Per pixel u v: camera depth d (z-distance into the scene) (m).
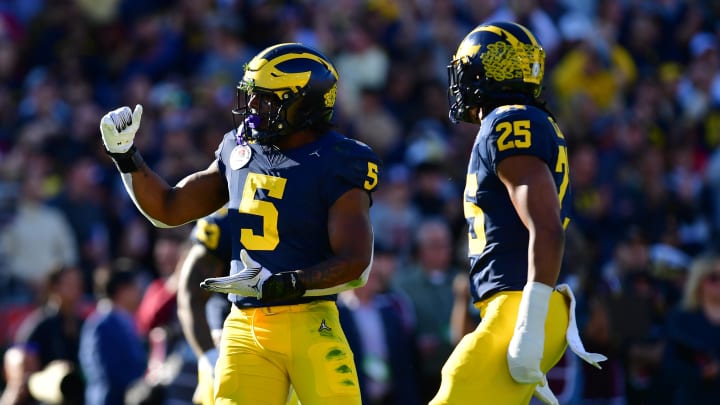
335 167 15.81
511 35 16.17
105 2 50.34
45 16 49.19
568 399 25.03
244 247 16.08
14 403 27.84
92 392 28.48
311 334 15.83
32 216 38.09
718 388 26.73
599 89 49.81
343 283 15.51
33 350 28.30
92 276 38.56
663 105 50.56
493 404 15.19
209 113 42.62
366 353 27.73
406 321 28.94
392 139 44.78
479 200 15.63
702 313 27.09
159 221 16.83
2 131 43.72
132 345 28.56
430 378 29.89
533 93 16.33
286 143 16.16
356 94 47.78
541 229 14.73
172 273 32.00
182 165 39.28
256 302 15.98
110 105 45.34
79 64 47.00
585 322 25.28
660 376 27.61
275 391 15.90
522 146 15.11
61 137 42.19
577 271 25.20
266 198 15.95
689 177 46.47
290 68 15.97
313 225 15.87
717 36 56.47
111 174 41.62
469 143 42.75
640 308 29.72
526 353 14.62
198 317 19.86
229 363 15.99
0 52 47.62
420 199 40.16
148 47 48.00
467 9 52.97
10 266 37.81
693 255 41.59
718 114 49.94
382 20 49.53
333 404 15.65
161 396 26.33
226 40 47.09
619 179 43.16
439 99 47.00
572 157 42.25
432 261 31.11
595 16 54.75
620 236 40.00
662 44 55.78
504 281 15.42
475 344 15.26
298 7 51.09
